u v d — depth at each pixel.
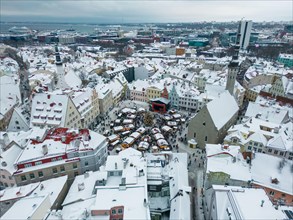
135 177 53.84
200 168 79.88
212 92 128.50
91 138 70.44
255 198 44.62
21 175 60.31
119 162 59.75
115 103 140.25
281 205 46.59
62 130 74.31
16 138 73.12
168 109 130.62
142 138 97.00
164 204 56.97
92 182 56.59
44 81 152.50
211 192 52.88
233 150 66.31
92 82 155.62
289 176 57.00
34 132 73.19
